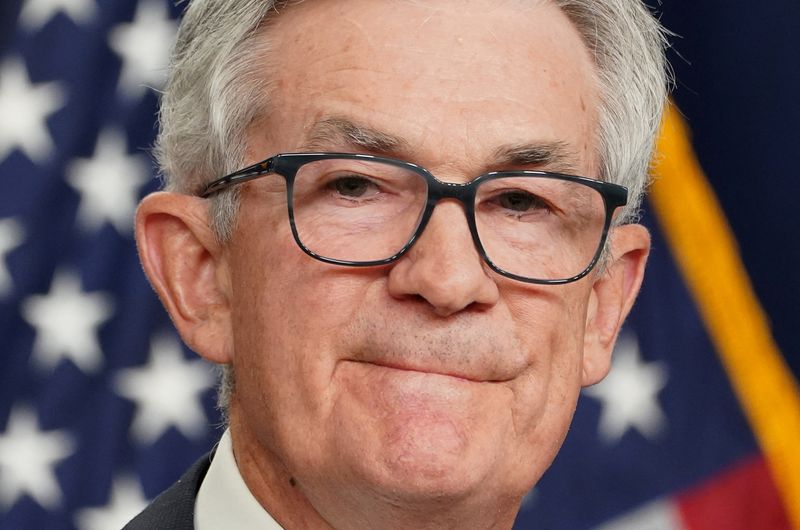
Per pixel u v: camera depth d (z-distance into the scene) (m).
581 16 3.54
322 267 3.18
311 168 3.20
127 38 7.30
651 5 7.39
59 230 7.14
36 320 7.09
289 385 3.23
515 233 3.29
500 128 3.19
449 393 3.14
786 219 7.20
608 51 3.62
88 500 7.05
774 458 7.14
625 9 3.69
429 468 3.08
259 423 3.36
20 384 7.03
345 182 3.21
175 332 7.24
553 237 3.34
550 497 7.13
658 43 3.94
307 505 3.43
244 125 3.40
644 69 3.80
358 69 3.20
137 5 7.33
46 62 7.22
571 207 3.35
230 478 3.61
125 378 7.16
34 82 7.21
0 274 7.05
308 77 3.27
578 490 7.15
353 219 3.19
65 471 7.05
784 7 7.30
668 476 7.16
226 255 3.53
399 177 3.16
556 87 3.36
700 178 7.27
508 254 3.26
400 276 3.11
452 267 3.07
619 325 3.96
